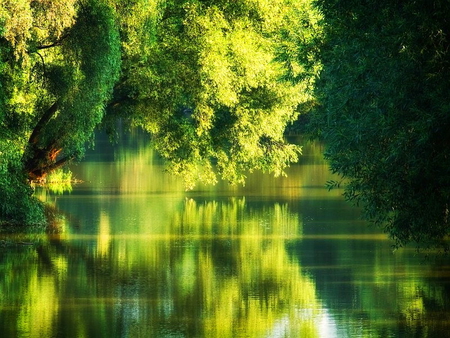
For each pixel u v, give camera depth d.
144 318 53.66
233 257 77.50
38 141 106.19
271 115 116.38
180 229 96.62
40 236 90.50
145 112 111.38
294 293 61.50
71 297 60.06
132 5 95.00
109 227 98.00
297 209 115.44
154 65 104.94
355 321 52.81
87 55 90.81
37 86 94.44
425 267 71.62
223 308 56.56
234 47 107.50
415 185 53.44
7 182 94.12
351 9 56.47
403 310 55.78
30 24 81.12
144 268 71.94
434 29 49.59
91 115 93.50
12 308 56.47
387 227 57.28
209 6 108.25
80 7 90.12
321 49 67.00
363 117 53.66
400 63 51.38
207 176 118.06
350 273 69.25
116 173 172.62
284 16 110.25
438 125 49.81
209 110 109.69
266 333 49.81
